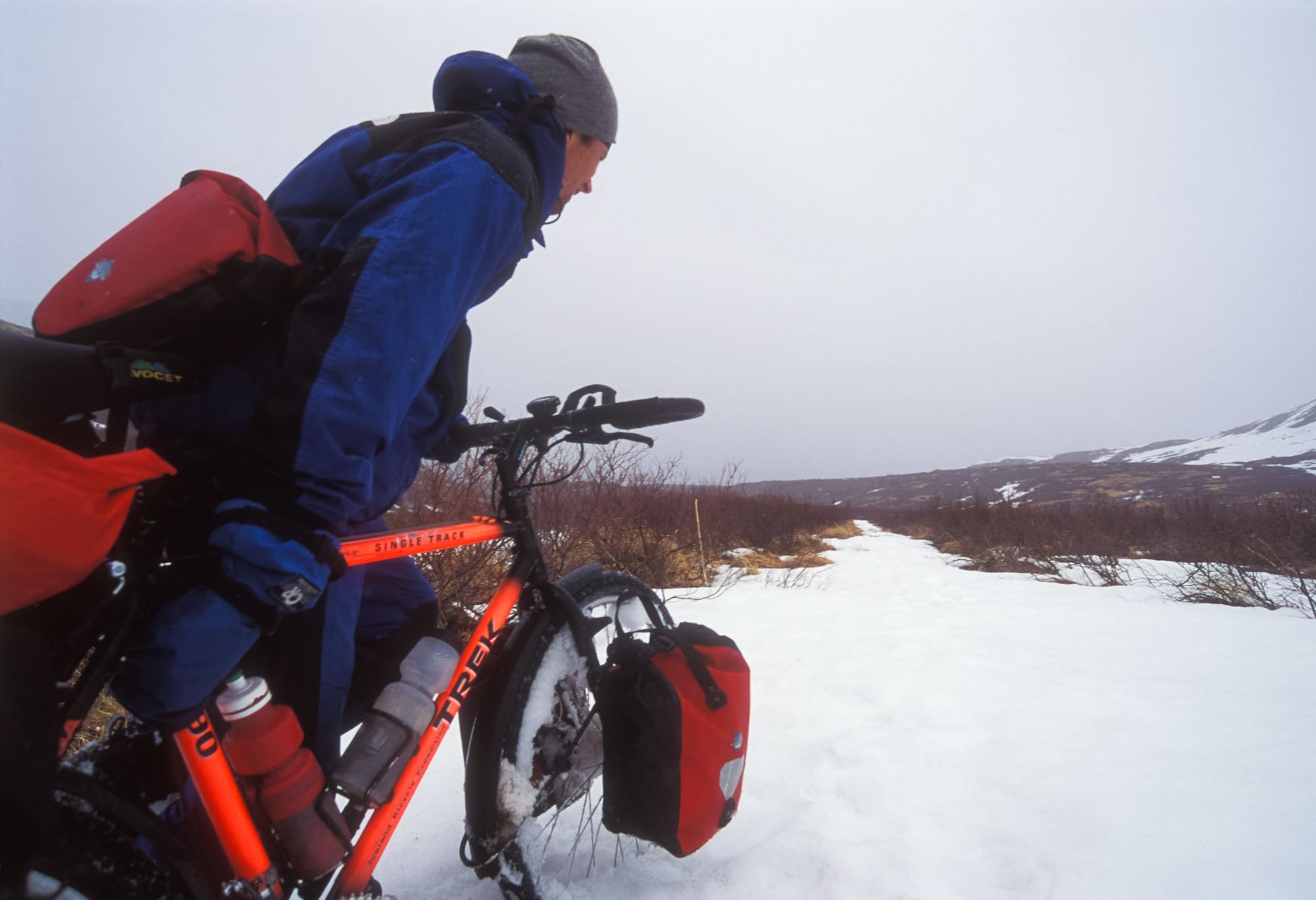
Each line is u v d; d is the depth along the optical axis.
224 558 0.97
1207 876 1.70
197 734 1.06
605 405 1.55
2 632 0.75
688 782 1.60
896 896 1.74
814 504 22.08
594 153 1.68
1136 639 4.25
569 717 1.82
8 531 0.73
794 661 3.81
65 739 0.91
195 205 1.05
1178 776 2.21
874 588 7.53
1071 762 2.37
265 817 1.15
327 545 1.02
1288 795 2.03
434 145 1.23
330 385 1.01
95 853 0.96
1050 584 8.08
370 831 1.32
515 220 1.29
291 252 1.12
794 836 2.01
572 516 5.88
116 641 0.94
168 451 1.13
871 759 2.50
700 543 7.55
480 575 3.99
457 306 1.20
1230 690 3.07
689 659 1.69
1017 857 1.86
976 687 3.26
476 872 1.63
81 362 0.89
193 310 1.00
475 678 1.59
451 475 4.23
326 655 1.26
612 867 1.87
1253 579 6.70
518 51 1.63
